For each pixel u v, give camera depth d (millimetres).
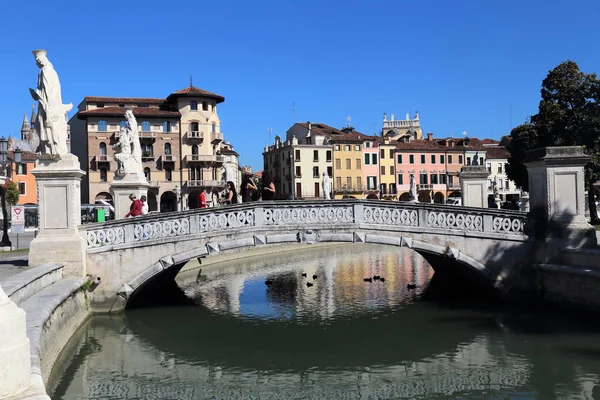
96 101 87250
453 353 15297
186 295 24422
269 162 113375
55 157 17578
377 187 102750
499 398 12195
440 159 104125
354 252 44656
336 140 101375
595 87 41031
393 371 14141
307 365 14719
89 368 14453
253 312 20625
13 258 21484
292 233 18859
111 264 18234
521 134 44594
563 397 12102
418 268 33281
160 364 14781
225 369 14477
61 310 14531
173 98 88375
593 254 17125
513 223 19516
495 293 19906
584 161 18766
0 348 5418
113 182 25328
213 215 18609
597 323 16922
